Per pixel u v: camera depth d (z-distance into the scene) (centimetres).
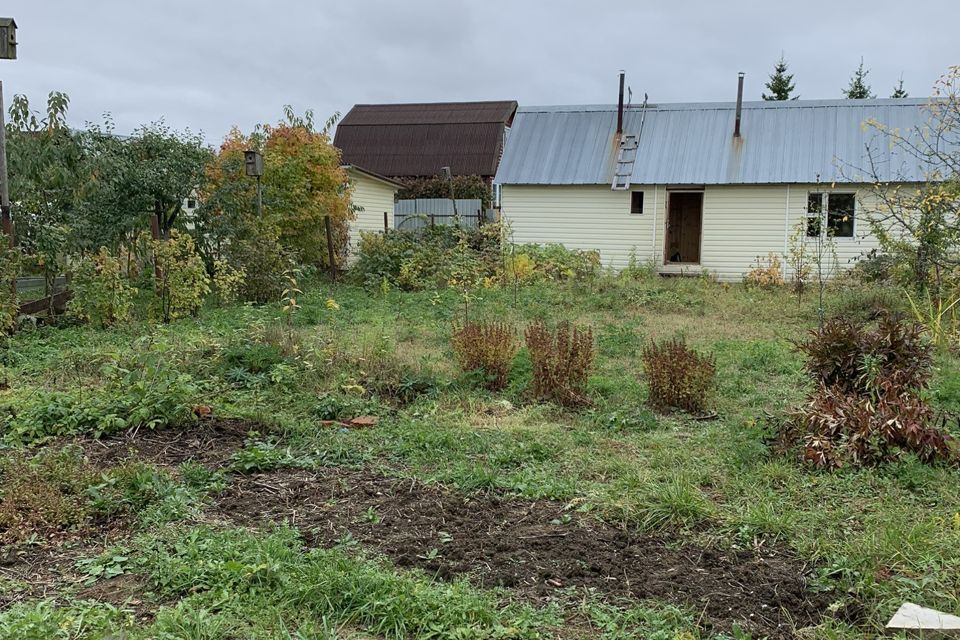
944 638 328
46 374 793
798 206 1903
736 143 1981
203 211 1555
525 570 393
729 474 536
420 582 369
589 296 1483
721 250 1970
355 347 888
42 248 1166
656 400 732
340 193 2022
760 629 340
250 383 759
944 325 1030
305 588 354
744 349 996
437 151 3816
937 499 484
